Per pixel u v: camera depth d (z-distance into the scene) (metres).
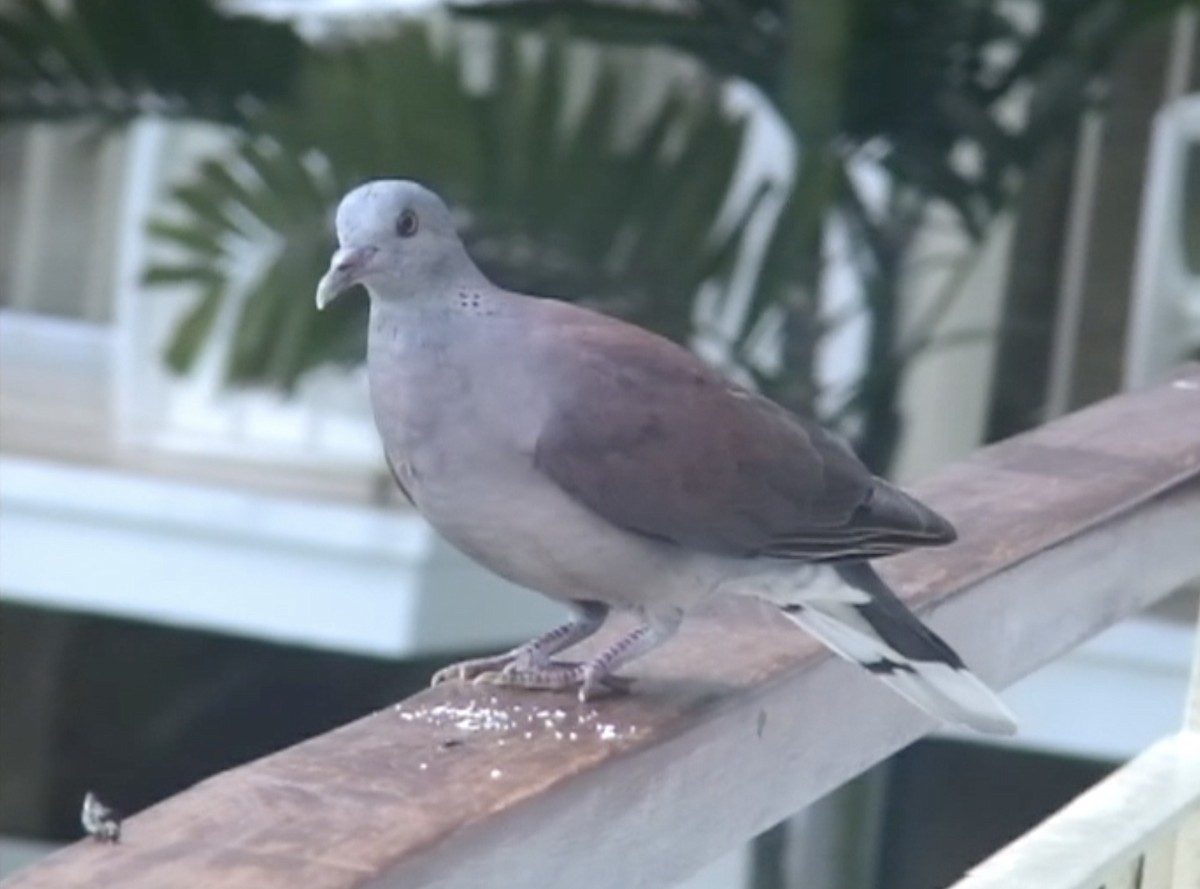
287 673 14.49
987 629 5.66
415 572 13.54
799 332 10.48
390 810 3.94
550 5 10.38
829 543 5.28
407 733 4.46
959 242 13.28
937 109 11.00
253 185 10.14
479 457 5.05
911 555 5.63
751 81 10.71
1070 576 6.02
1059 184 13.41
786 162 11.15
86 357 14.51
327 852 3.72
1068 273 13.51
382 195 5.03
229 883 3.56
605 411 5.08
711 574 5.23
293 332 10.19
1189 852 5.86
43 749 14.59
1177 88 13.46
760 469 5.22
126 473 14.01
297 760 4.21
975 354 13.52
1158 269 13.57
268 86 10.55
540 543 5.14
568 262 9.98
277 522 13.71
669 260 10.04
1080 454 6.62
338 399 13.95
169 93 10.60
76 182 14.50
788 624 5.39
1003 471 6.40
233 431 14.12
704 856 4.80
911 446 13.54
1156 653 12.70
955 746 12.85
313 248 10.12
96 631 14.58
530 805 4.11
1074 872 5.04
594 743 4.47
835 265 11.38
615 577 5.17
